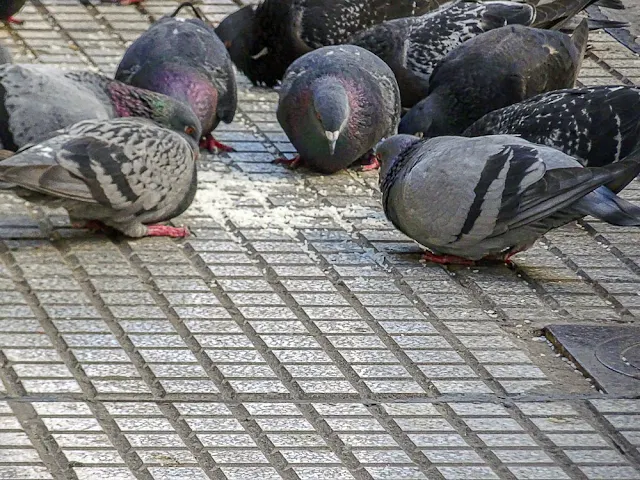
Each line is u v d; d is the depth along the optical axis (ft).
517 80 46.24
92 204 36.17
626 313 35.32
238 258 37.04
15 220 38.70
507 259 37.93
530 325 34.35
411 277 36.70
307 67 44.29
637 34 59.36
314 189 43.01
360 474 26.66
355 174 44.83
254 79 52.95
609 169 35.55
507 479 26.76
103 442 27.30
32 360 30.53
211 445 27.45
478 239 36.27
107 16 57.06
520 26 48.26
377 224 40.37
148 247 37.37
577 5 52.90
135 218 37.09
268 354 31.68
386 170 38.50
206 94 44.39
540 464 27.45
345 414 29.12
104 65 51.42
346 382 30.55
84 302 33.71
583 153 40.47
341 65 44.11
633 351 32.65
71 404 28.73
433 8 53.98
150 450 27.09
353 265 37.19
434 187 36.01
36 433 27.48
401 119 48.39
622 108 40.68
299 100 43.29
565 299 35.99
